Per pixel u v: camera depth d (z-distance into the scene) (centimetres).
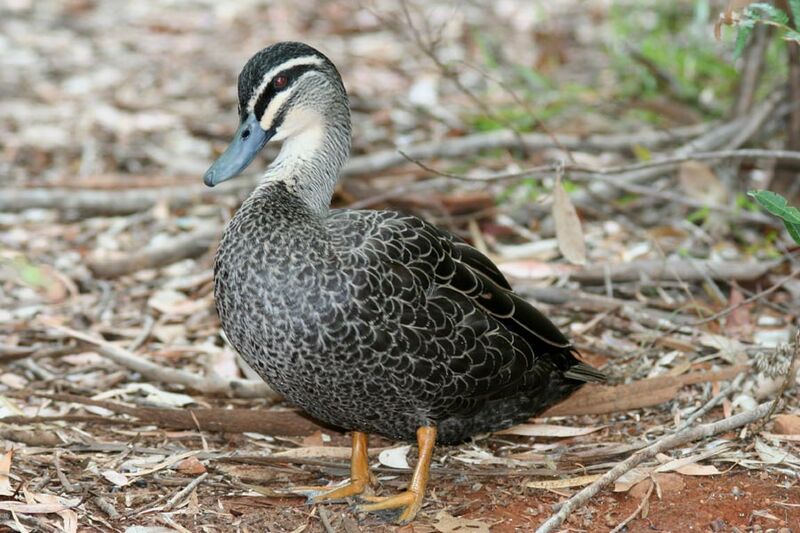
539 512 830
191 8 2284
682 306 1165
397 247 811
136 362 1056
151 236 1388
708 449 903
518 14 2209
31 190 1425
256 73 884
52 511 807
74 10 2261
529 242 1355
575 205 1394
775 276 1231
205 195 1446
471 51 2006
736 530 786
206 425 955
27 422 935
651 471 863
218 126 1717
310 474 912
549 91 1795
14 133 1694
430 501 855
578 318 1165
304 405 848
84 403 955
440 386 818
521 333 877
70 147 1650
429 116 1708
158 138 1688
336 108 909
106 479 865
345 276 789
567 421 997
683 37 1945
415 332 800
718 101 1727
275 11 2248
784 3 1304
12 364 1089
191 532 794
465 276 839
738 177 1418
